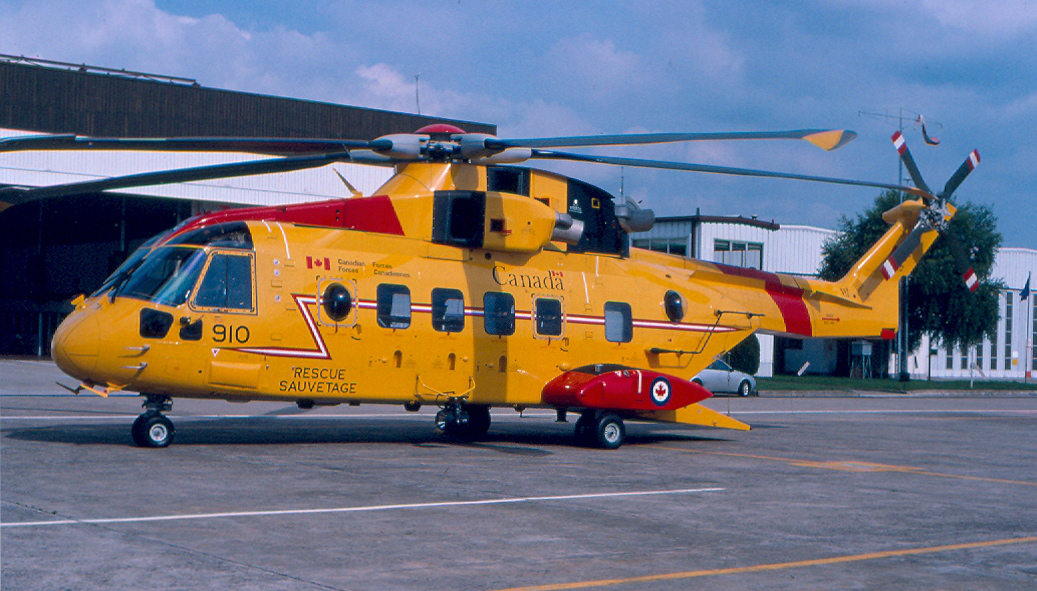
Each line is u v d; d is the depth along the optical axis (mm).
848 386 45219
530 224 15266
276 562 6902
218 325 12977
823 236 56594
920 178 19766
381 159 13664
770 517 9477
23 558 6711
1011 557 7938
